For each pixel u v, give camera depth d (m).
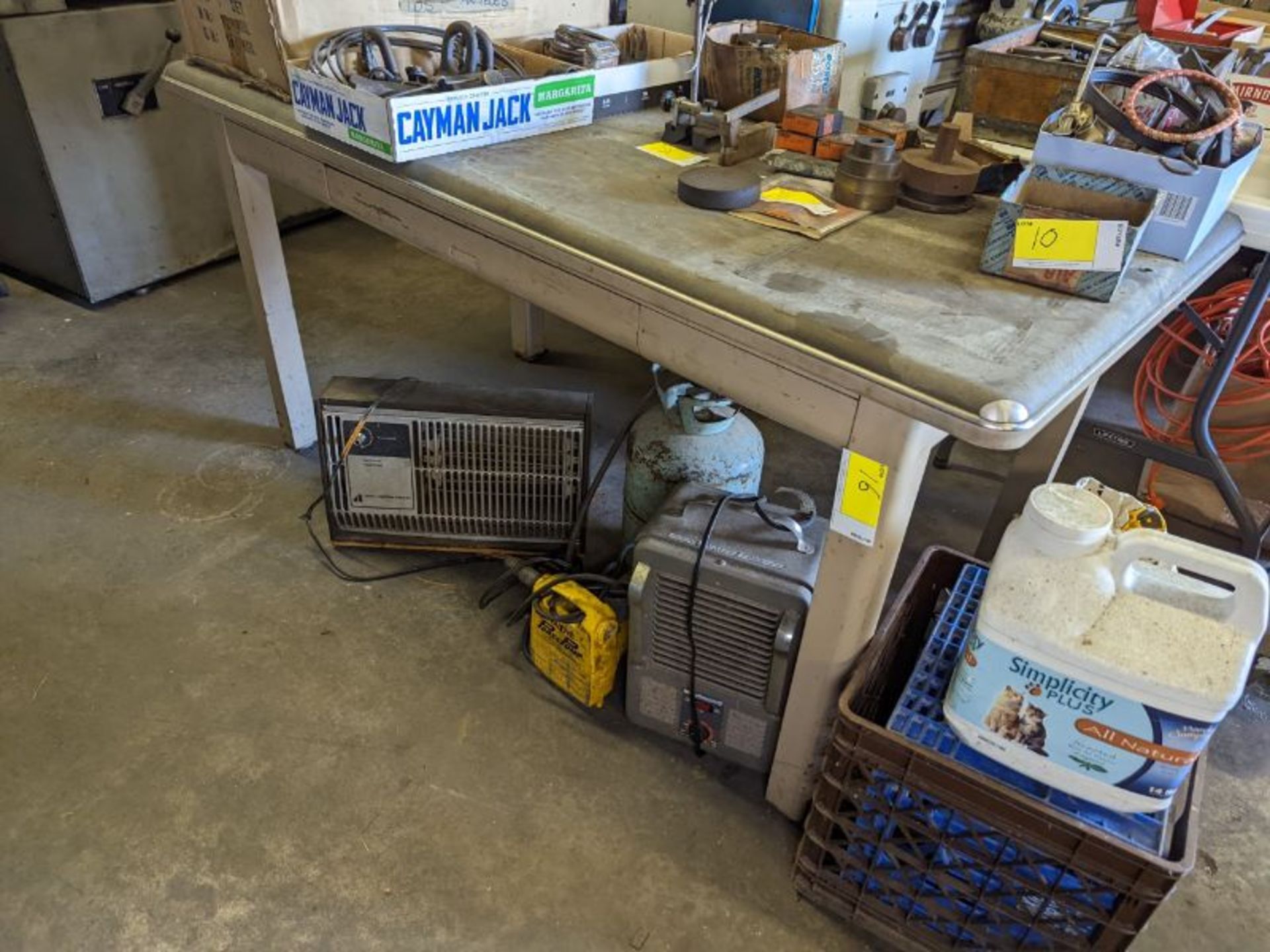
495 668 1.63
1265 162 1.50
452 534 1.82
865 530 1.06
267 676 1.58
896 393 0.91
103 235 2.69
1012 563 1.00
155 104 2.66
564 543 1.80
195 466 2.09
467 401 1.69
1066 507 0.99
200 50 1.79
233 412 2.29
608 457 1.77
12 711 1.50
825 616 1.16
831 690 1.22
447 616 1.73
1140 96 1.21
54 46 2.38
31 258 2.79
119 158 2.64
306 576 1.80
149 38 2.57
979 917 1.15
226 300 2.85
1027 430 0.85
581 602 1.48
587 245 1.15
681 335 1.13
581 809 1.40
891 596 1.82
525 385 2.47
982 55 1.60
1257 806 1.46
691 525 1.36
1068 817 0.99
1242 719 1.61
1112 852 0.97
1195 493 1.96
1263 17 2.08
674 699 1.44
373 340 2.64
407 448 1.71
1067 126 1.19
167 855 1.30
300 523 1.94
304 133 1.50
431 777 1.43
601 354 2.66
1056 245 1.04
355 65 1.60
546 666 1.59
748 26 1.74
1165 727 0.93
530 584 1.73
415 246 1.49
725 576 1.27
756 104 1.48
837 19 1.91
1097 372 0.99
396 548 1.86
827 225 1.21
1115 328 1.02
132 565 1.80
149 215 2.79
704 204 1.25
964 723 1.07
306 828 1.35
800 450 2.31
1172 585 0.96
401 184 1.37
